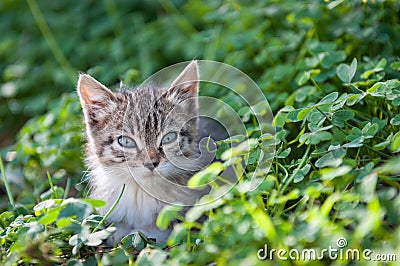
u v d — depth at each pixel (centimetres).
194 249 398
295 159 510
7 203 557
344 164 419
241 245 384
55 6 901
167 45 748
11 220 469
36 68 800
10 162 606
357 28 612
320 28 639
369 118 507
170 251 400
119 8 855
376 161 434
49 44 751
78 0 893
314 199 422
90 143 503
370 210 359
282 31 688
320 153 442
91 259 408
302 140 447
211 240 391
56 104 671
